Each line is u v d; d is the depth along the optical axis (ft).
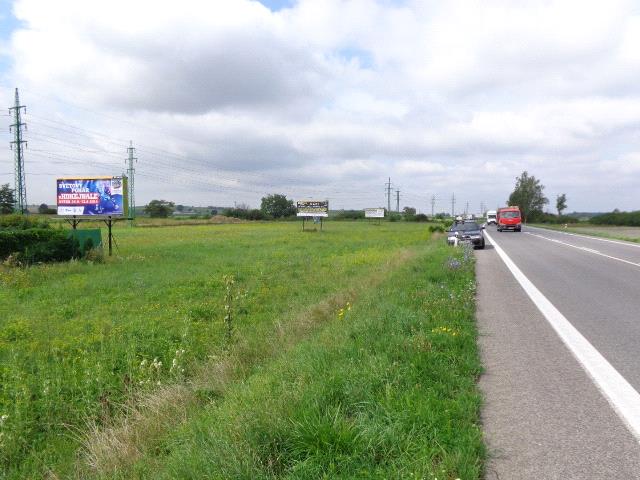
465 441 11.52
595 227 205.77
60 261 64.49
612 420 13.08
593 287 38.32
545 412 13.71
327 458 10.87
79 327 31.04
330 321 28.45
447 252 64.23
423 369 16.19
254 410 13.20
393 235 144.36
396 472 10.22
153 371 23.18
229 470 10.59
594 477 10.29
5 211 200.85
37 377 22.49
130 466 13.69
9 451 16.29
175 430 15.16
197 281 49.29
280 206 423.64
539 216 336.49
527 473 10.53
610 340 21.70
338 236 138.10
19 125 155.94
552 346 20.75
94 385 21.27
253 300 39.70
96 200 84.33
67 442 17.24
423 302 28.17
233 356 22.62
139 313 35.42
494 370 17.60
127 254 78.54
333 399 13.91
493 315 27.58
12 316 34.47
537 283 40.91
